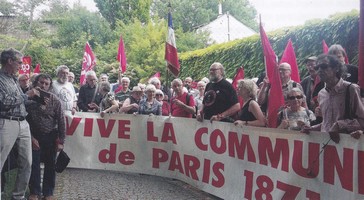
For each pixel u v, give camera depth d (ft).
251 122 17.93
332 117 13.93
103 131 26.81
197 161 21.62
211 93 20.70
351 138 13.03
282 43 38.65
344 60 16.14
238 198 18.40
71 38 128.57
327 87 13.97
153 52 84.07
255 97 18.56
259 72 43.91
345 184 13.29
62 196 19.72
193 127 21.99
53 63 108.99
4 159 16.48
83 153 27.12
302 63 35.73
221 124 19.69
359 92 13.41
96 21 131.23
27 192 20.42
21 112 16.79
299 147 15.19
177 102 23.90
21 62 16.55
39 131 18.40
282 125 16.89
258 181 17.26
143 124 25.58
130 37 92.94
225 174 19.42
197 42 105.70
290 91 17.12
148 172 25.29
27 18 145.69
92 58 41.68
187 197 19.90
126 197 19.74
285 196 15.80
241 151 18.30
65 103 26.89
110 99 27.30
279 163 16.15
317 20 34.47
